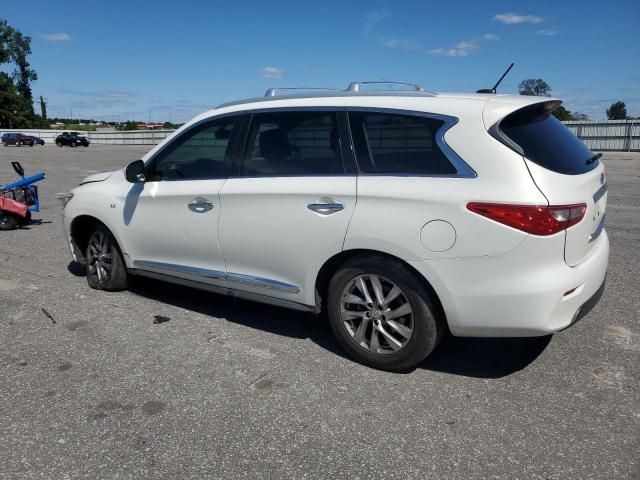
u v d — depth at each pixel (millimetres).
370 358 3562
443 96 3422
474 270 3080
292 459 2678
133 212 4637
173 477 2557
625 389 3303
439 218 3125
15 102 88375
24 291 5262
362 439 2830
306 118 3715
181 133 4383
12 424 2984
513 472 2566
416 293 3293
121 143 55344
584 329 4191
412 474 2562
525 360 3701
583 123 27359
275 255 3777
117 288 5164
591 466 2598
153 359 3762
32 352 3883
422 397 3234
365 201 3350
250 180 3875
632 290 5070
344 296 3590
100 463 2658
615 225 8078
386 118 3426
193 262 4316
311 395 3266
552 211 2959
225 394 3285
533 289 2994
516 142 3109
